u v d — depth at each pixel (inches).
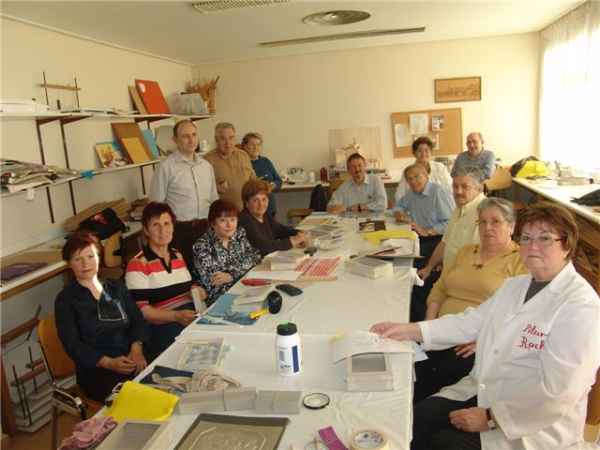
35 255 120.0
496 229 80.8
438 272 121.0
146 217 94.5
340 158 241.4
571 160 191.8
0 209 123.3
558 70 198.2
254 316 74.4
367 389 52.1
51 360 80.2
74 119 145.1
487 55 224.7
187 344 64.4
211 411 49.6
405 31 197.8
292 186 230.1
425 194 146.2
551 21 198.2
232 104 247.1
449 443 56.8
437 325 66.1
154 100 198.1
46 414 102.9
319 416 47.7
